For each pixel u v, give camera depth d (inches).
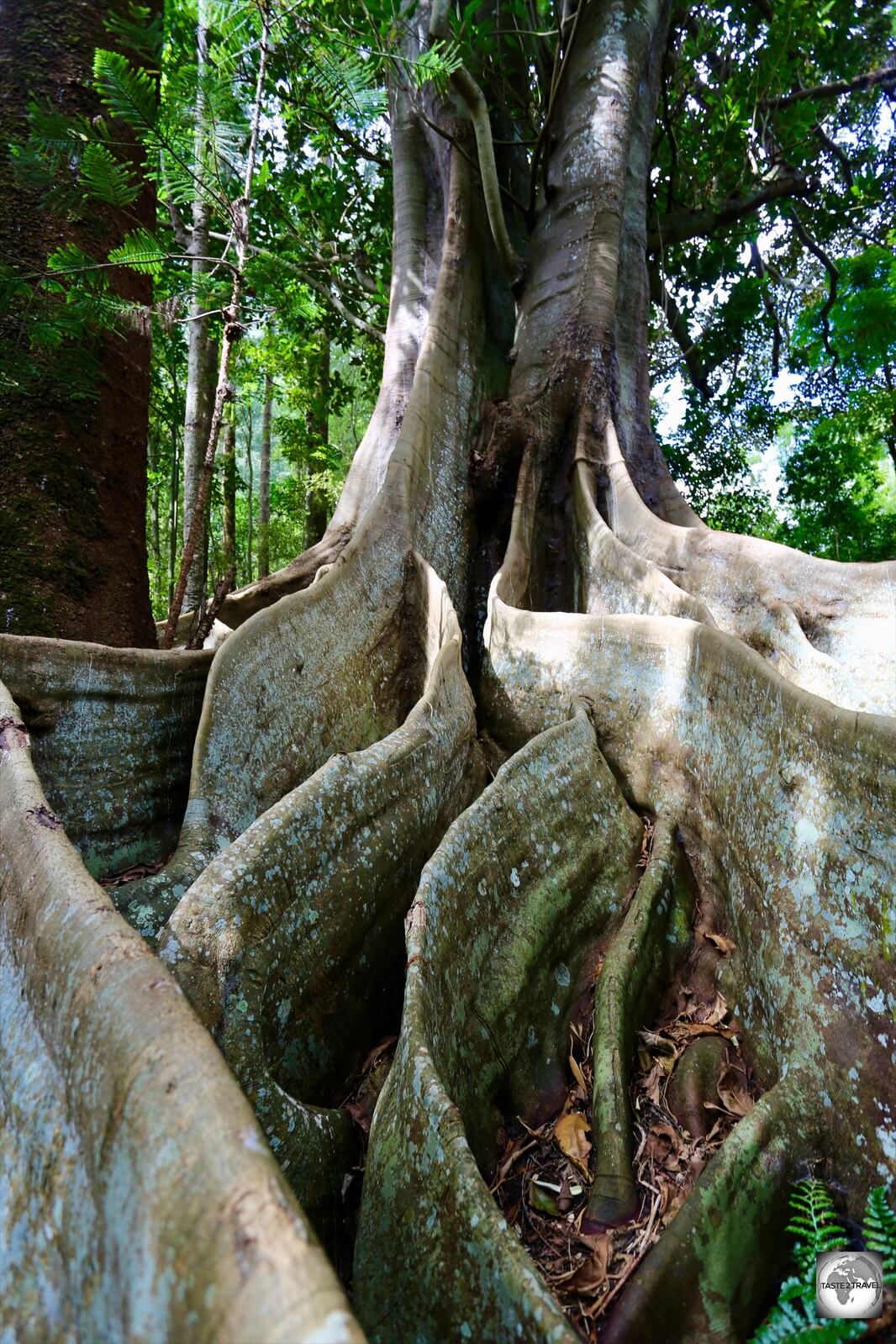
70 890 69.7
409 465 230.8
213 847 129.9
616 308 284.0
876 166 507.5
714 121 449.4
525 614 190.2
